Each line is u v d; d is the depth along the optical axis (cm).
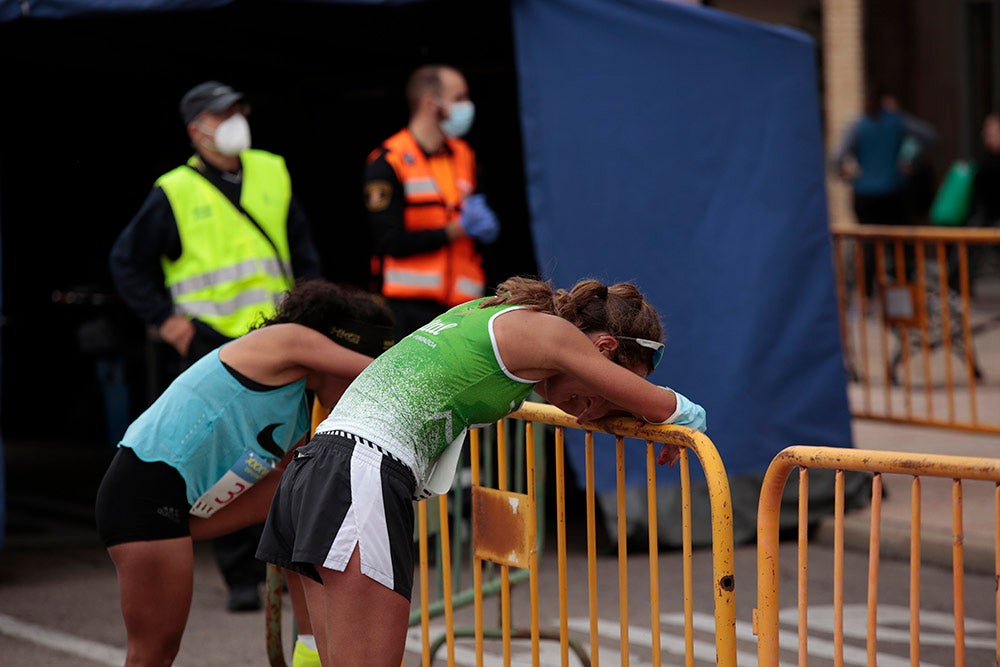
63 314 3891
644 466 2416
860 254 3288
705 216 2483
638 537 2412
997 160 5284
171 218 2125
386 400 1175
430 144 2431
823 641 1964
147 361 3312
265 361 1391
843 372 2634
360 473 1150
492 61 3362
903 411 3497
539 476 1666
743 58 2550
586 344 1175
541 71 2312
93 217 3831
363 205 3709
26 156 3800
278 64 3438
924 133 5500
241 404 1395
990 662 1858
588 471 1308
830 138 6431
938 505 2583
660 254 2423
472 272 2480
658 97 2436
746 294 2517
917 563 1088
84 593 2292
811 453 1126
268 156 2241
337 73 3562
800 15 6219
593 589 1309
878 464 1092
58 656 1933
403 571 1155
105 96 3738
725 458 2473
